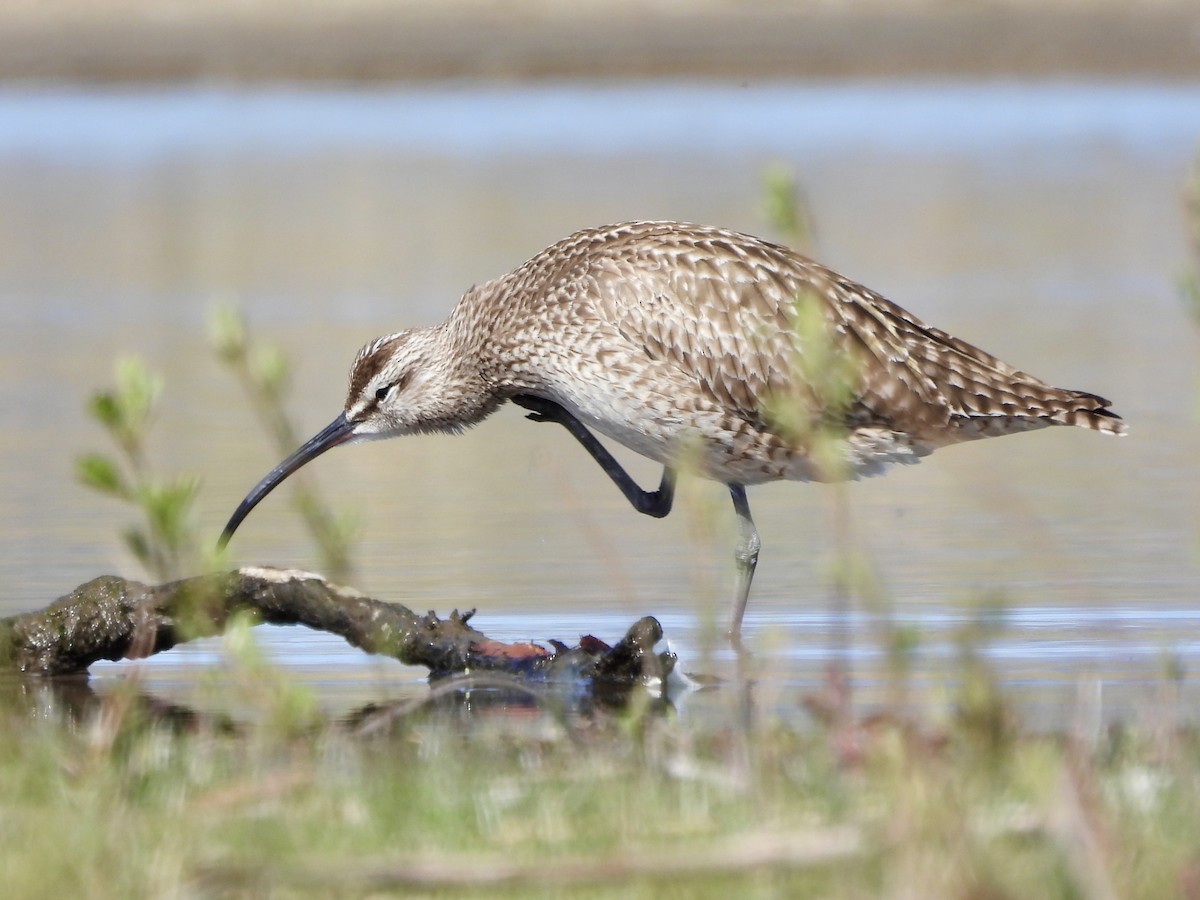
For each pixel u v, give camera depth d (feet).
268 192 127.03
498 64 179.42
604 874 26.04
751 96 168.35
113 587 42.75
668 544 54.70
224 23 194.29
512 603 48.14
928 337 47.06
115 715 34.71
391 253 103.45
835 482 32.89
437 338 51.03
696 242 47.24
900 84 172.35
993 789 29.27
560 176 129.18
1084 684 39.60
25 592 48.91
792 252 47.39
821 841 26.27
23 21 194.59
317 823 28.58
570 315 47.57
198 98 170.40
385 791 30.22
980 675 34.78
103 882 26.00
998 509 57.62
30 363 80.23
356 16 196.75
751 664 42.83
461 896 26.08
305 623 42.60
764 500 60.80
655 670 41.42
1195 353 77.51
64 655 42.52
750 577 47.42
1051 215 113.09
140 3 200.44
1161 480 60.64
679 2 202.08
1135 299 89.51
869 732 32.60
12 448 66.13
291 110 165.48
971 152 138.51
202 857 26.78
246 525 56.54
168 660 44.34
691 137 147.43
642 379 46.80
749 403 46.37
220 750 33.78
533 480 63.46
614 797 29.48
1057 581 49.16
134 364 28.27
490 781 30.94
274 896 26.03
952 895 24.29
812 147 142.00
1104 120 152.15
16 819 28.96
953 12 194.49
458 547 54.13
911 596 48.01
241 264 102.58
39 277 100.48
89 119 160.86
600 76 176.65
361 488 62.28
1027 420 47.21
